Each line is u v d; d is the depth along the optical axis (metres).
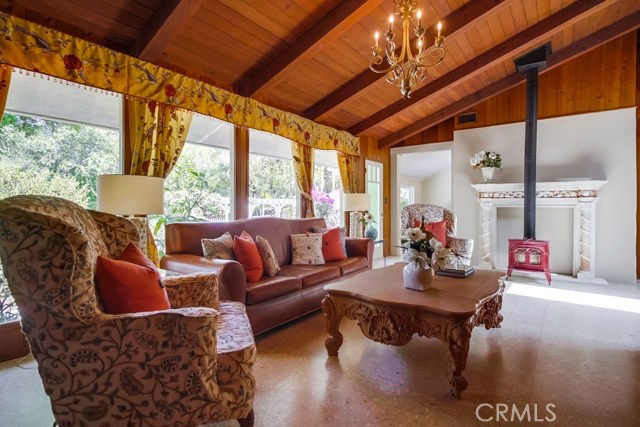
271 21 3.02
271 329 2.81
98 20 2.48
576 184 4.63
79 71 2.37
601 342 2.50
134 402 1.26
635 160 4.50
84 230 1.44
